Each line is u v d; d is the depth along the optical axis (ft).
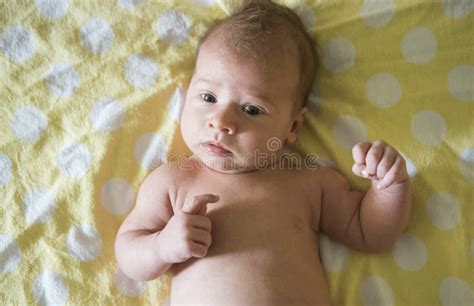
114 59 3.31
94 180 3.13
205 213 2.81
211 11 3.44
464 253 2.97
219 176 3.01
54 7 3.34
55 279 2.94
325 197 3.09
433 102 3.24
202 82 2.88
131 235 2.90
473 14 3.27
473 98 3.23
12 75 3.24
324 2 3.33
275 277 2.71
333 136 3.26
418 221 3.06
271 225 2.85
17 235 3.01
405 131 3.21
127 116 3.25
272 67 2.86
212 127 2.78
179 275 2.86
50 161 3.15
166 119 3.29
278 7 3.23
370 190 2.97
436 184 3.10
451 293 2.92
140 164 3.22
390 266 3.01
